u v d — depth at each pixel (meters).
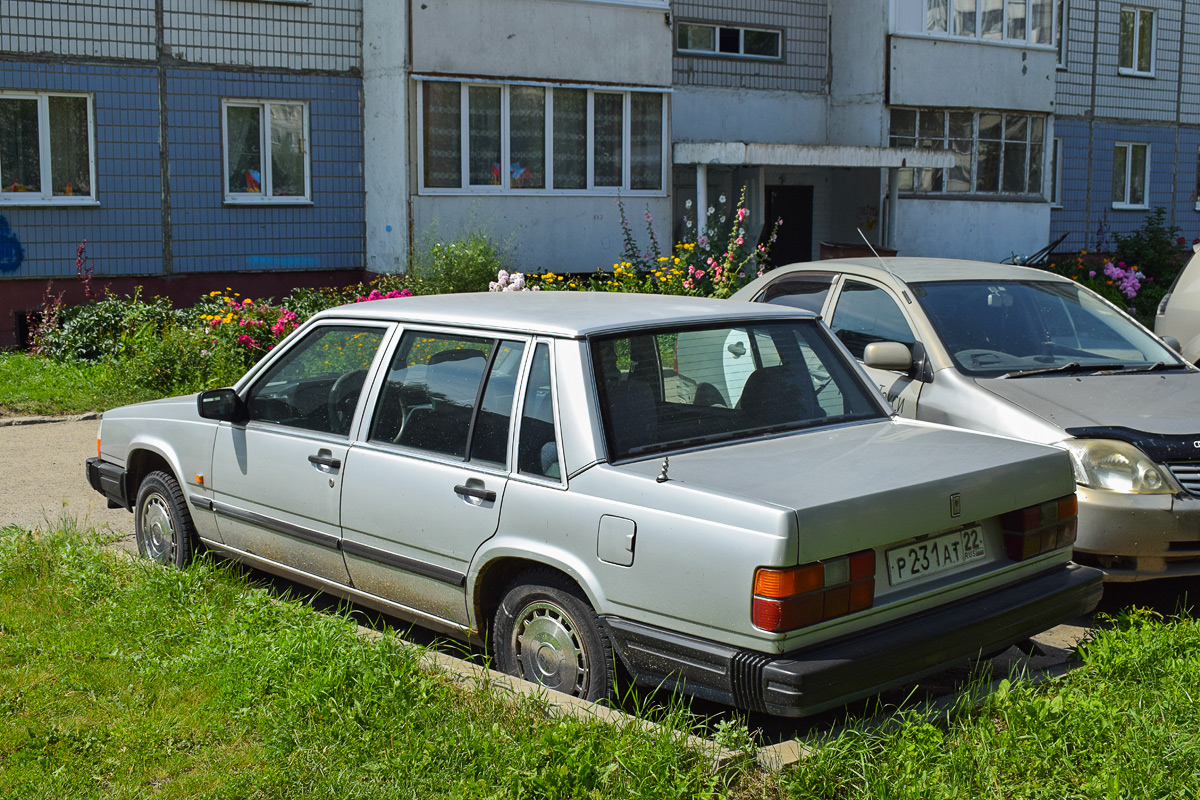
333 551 4.78
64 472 8.61
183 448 5.57
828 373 4.68
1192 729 3.75
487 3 16.48
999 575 3.98
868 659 3.47
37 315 15.16
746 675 3.41
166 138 15.76
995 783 3.40
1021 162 23.16
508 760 3.45
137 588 5.08
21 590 5.23
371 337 4.84
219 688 4.07
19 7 14.70
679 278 14.87
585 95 17.58
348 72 16.89
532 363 4.16
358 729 3.69
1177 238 26.11
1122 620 4.94
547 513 3.91
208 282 16.27
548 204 17.39
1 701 4.00
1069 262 21.44
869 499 3.55
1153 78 27.00
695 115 20.59
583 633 3.88
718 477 3.71
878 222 20.94
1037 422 5.40
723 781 3.35
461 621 4.34
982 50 22.09
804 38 21.70
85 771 3.53
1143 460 5.14
